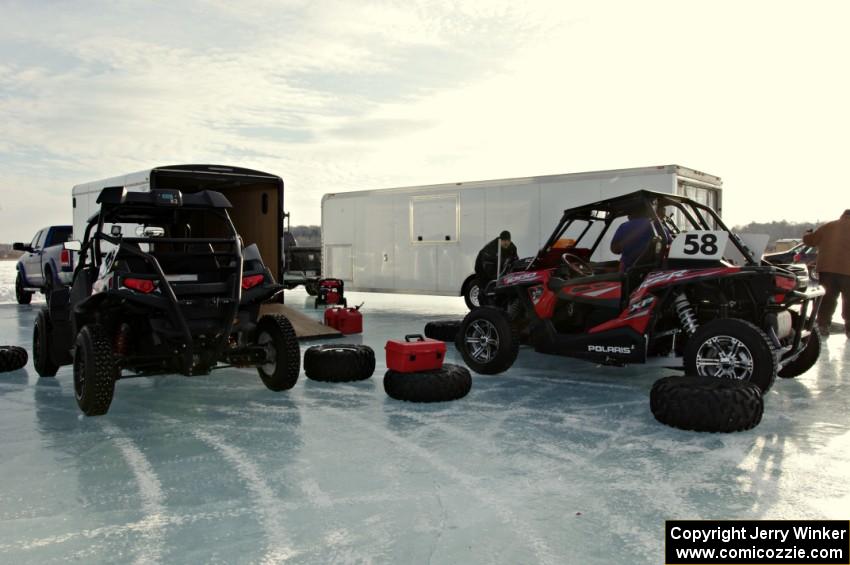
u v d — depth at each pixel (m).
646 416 4.51
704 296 5.01
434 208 11.85
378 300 16.19
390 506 2.92
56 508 2.93
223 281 4.91
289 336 5.19
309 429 4.20
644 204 5.30
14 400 5.09
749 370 4.41
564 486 3.16
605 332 5.27
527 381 5.77
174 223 6.04
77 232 10.63
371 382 5.75
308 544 2.56
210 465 3.49
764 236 5.02
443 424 4.31
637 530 2.68
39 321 5.83
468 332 6.24
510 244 10.31
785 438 3.92
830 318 8.09
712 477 3.27
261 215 9.44
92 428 4.26
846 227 7.88
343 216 13.33
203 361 4.75
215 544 2.56
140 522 2.77
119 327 5.07
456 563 2.41
